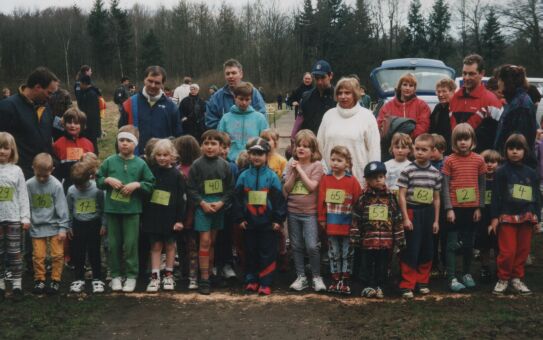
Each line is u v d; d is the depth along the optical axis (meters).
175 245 6.25
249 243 5.76
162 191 5.68
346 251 5.66
